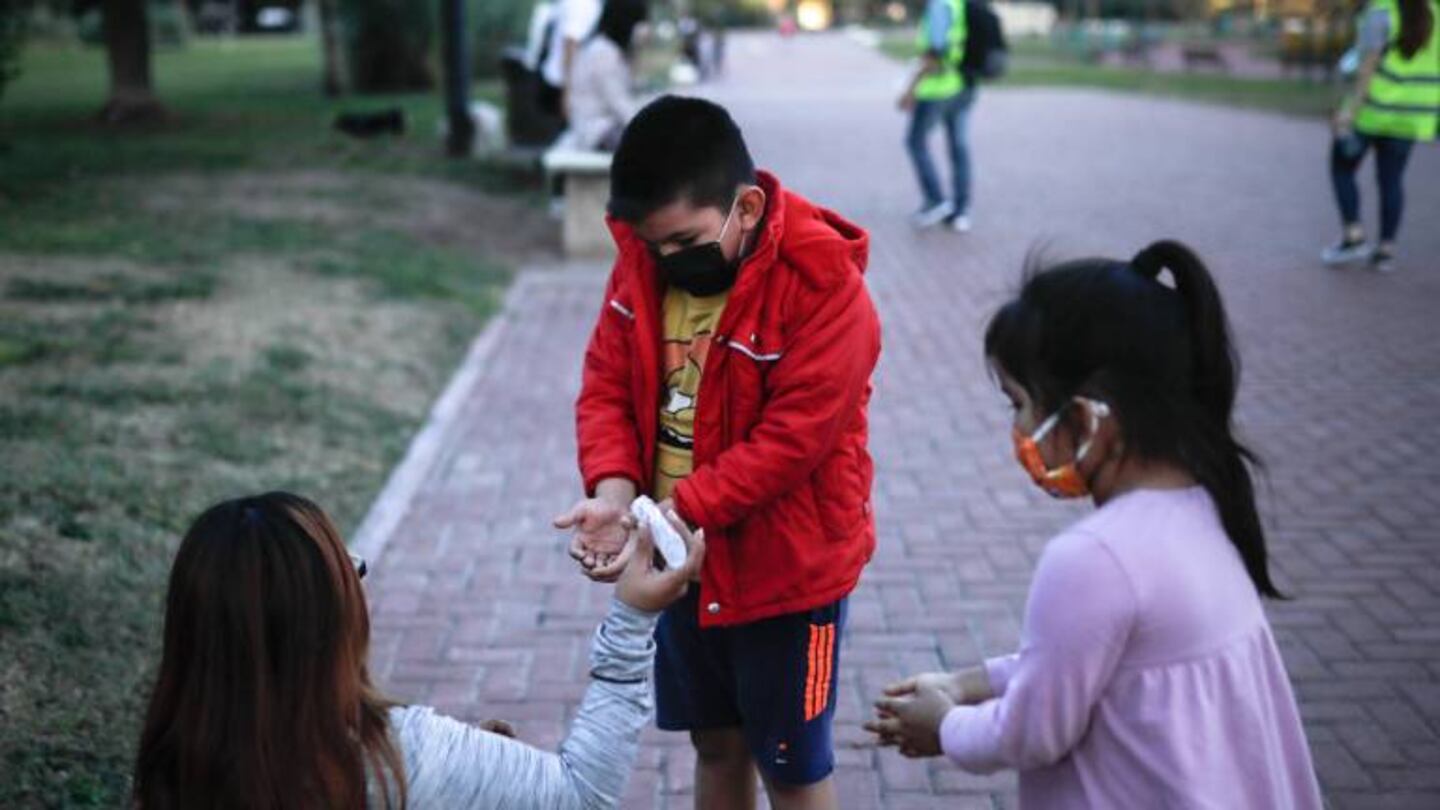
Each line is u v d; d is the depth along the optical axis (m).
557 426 6.16
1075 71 31.33
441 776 1.75
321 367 6.60
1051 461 1.75
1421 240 10.07
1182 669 1.66
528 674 3.92
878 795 3.30
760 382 2.22
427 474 5.53
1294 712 1.78
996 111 21.61
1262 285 8.66
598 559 2.16
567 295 8.75
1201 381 1.71
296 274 8.45
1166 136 17.62
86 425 5.34
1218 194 12.57
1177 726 1.65
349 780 1.69
